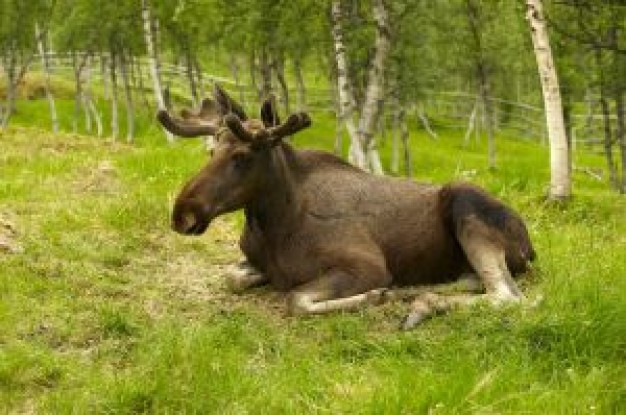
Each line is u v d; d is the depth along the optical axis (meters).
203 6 36.53
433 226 9.98
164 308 9.59
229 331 8.35
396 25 37.41
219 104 10.08
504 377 7.22
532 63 55.94
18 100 68.00
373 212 9.96
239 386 7.11
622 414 6.83
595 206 16.52
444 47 49.56
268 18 33.41
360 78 42.50
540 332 7.99
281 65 51.56
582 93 39.12
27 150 20.00
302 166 10.16
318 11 31.33
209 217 9.31
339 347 8.13
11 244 10.95
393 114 54.22
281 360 7.80
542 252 11.50
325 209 9.88
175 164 17.70
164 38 53.59
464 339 8.12
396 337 8.29
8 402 7.10
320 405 6.89
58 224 12.38
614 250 11.48
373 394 6.86
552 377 7.36
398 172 51.50
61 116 65.00
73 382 7.39
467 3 42.38
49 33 70.25
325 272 9.59
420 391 6.87
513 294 9.24
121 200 13.79
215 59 62.94
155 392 6.99
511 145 64.69
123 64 57.62
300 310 9.12
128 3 50.66
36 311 8.94
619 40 29.80
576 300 8.78
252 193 9.55
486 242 9.63
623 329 7.98
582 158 57.94
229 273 10.38
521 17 33.72
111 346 8.17
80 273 10.34
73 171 16.81
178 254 11.95
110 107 67.38
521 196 17.23
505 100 74.88
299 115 9.46
